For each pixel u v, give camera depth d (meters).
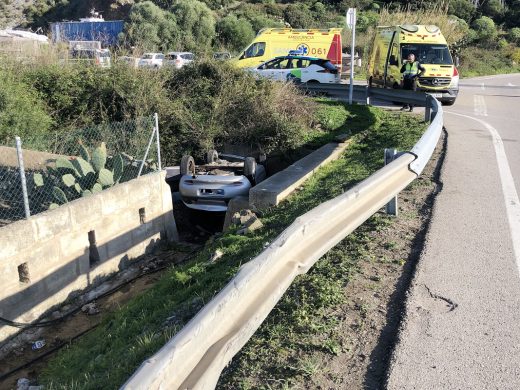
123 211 9.14
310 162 10.45
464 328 3.85
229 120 14.06
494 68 41.66
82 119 14.30
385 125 13.98
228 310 2.89
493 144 11.04
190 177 10.63
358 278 4.67
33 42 16.75
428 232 5.77
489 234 5.77
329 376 3.31
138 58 15.95
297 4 59.41
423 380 3.24
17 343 6.91
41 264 7.49
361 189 4.69
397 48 19.50
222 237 7.57
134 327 5.54
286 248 3.57
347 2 59.53
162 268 9.20
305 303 4.24
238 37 42.91
